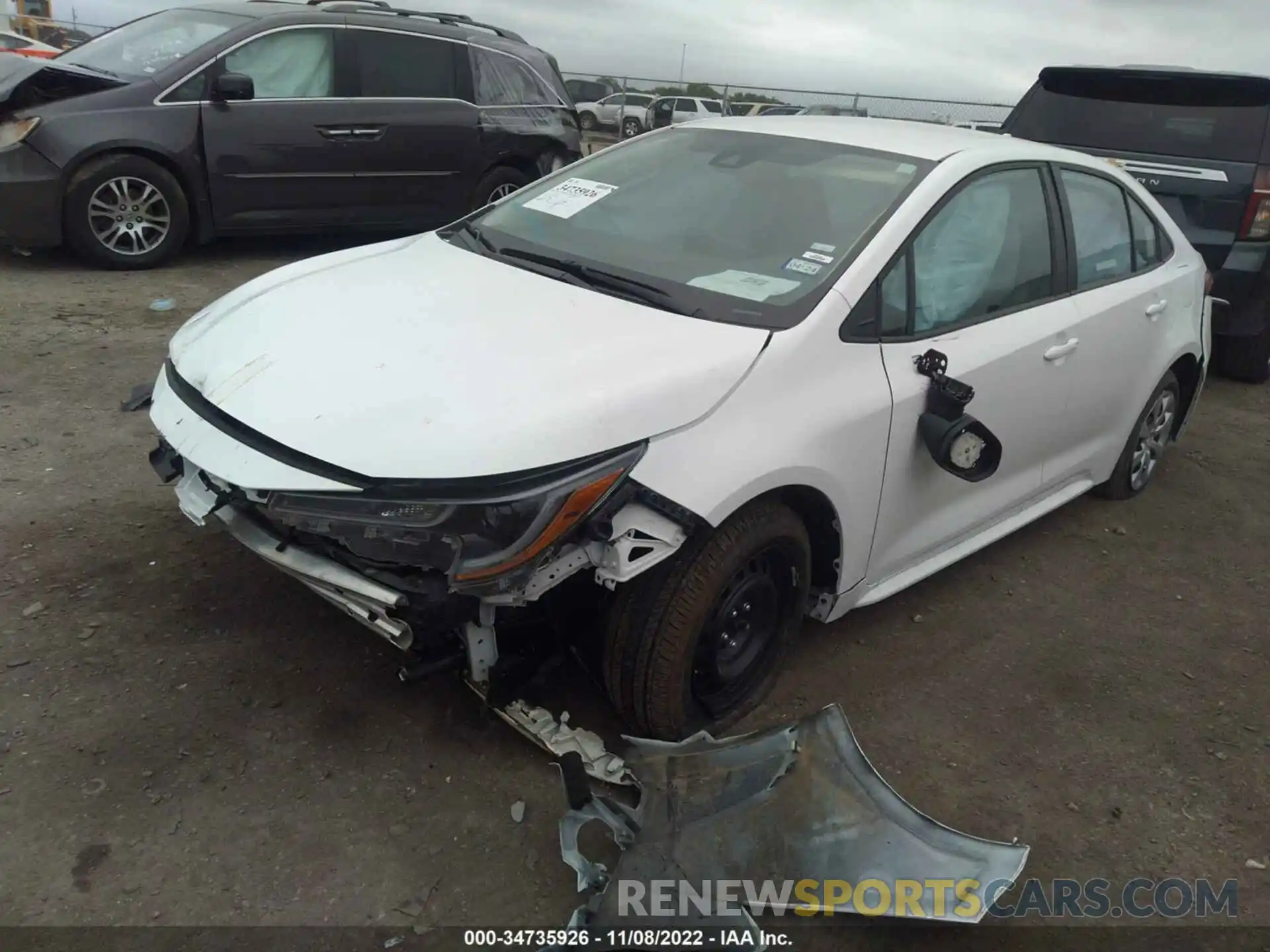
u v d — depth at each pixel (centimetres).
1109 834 282
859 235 315
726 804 251
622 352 267
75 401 477
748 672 302
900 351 310
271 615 327
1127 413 448
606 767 268
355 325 285
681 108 2702
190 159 719
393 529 230
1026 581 415
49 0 2628
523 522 232
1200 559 449
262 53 739
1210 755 318
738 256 319
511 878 245
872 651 353
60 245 700
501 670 270
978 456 313
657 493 245
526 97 880
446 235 373
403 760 274
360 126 778
